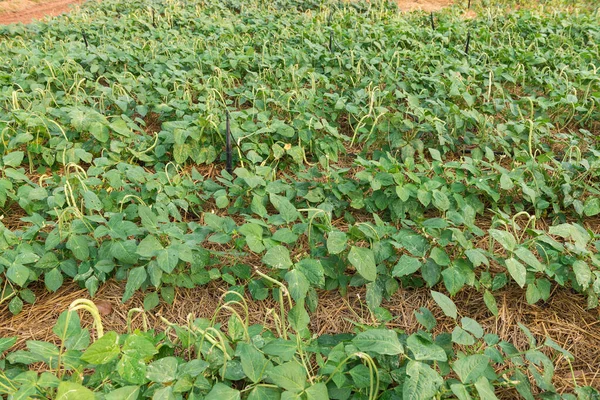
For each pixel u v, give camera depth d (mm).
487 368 2279
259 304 3016
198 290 3104
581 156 4512
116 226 3006
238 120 4566
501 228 3682
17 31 7969
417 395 1947
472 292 3098
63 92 5043
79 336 2312
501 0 11453
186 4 10281
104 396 2053
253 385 2146
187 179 3785
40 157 4324
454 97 5215
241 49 6820
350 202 3727
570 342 2814
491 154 3932
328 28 7547
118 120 4258
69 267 2969
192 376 2102
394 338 2160
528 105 5418
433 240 3076
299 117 4691
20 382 2016
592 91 5680
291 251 3287
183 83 5391
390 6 10547
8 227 3562
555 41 7395
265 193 3660
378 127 4504
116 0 10625
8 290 2902
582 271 2758
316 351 2361
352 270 3244
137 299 3020
